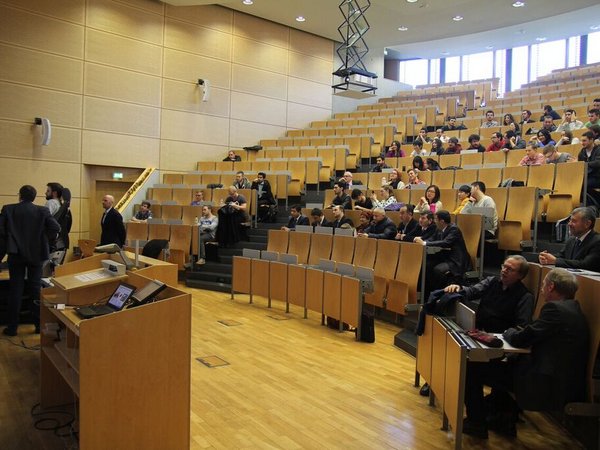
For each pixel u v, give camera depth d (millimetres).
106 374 1947
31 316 4562
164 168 9406
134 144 8984
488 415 2691
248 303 5805
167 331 2080
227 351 3932
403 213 5176
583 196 4734
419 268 4418
